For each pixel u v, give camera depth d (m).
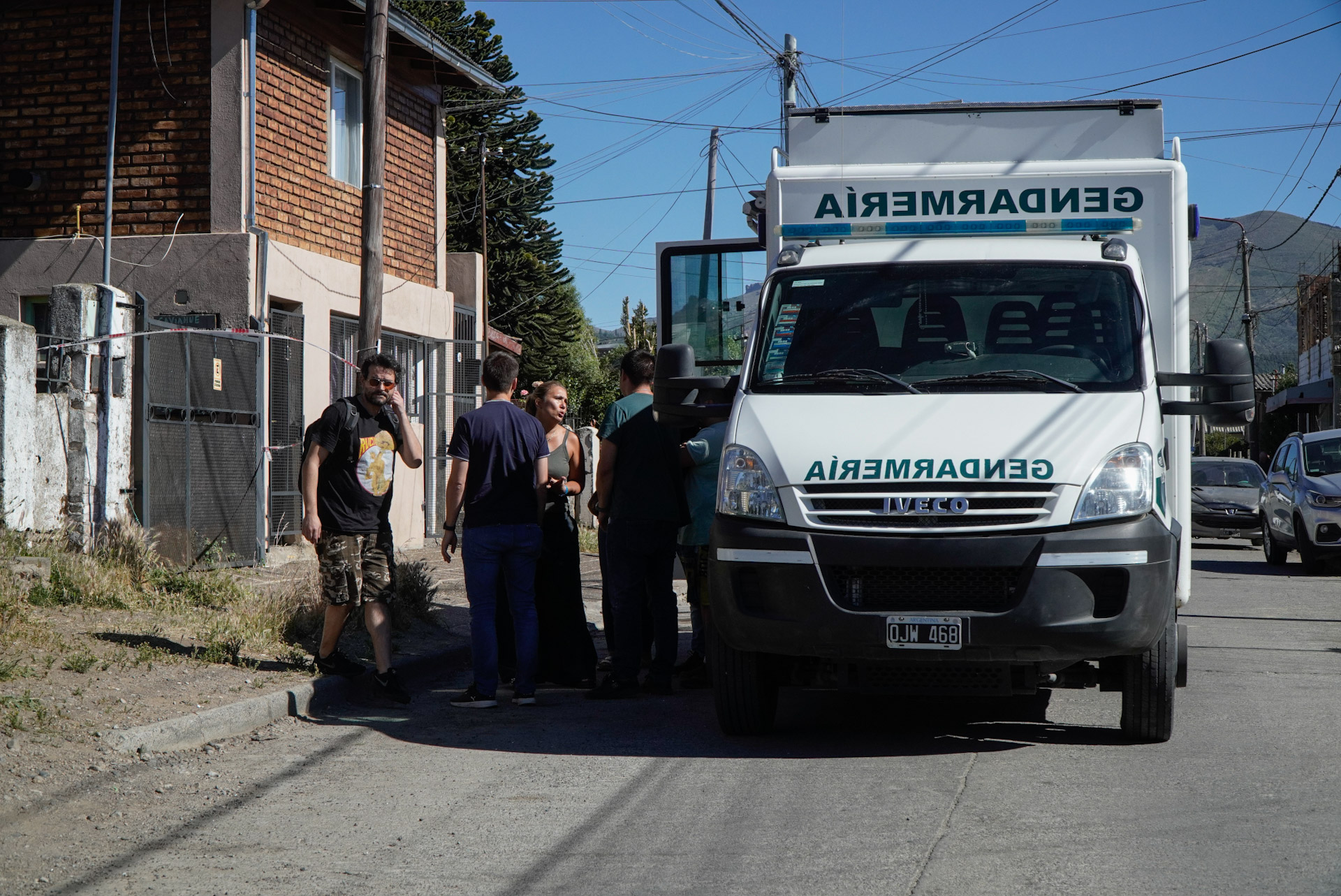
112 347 10.51
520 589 7.64
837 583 5.89
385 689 7.48
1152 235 7.32
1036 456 5.85
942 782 5.63
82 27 13.62
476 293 19.84
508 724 7.09
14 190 13.79
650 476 7.84
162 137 13.42
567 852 4.68
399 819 5.14
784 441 6.14
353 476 7.44
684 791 5.55
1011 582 5.78
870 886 4.22
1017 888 4.18
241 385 12.55
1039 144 7.71
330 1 14.39
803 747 6.45
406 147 16.95
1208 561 19.91
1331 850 4.55
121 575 9.32
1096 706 7.52
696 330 9.48
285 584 10.58
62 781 5.42
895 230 7.54
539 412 8.41
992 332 6.67
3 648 7.21
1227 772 5.77
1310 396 38.12
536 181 32.34
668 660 8.02
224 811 5.25
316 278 14.38
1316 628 11.21
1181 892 4.12
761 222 8.89
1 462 9.45
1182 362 7.24
